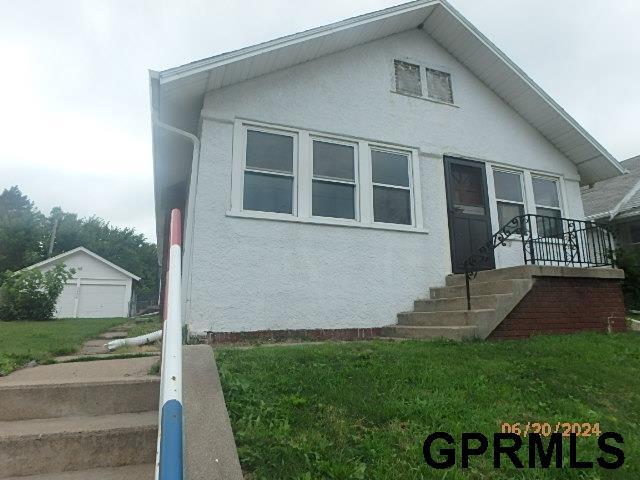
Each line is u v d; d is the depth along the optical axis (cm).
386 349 487
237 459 209
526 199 921
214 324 612
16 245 4244
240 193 671
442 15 868
